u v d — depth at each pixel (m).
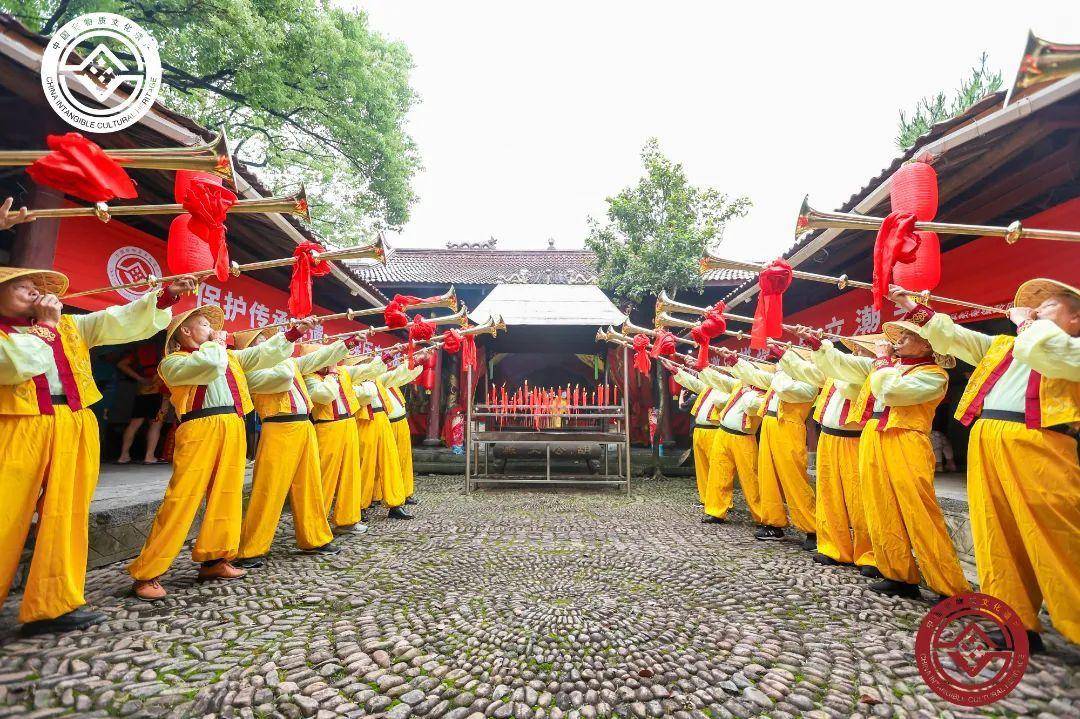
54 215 2.09
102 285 4.05
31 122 3.34
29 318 2.39
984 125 2.92
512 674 2.20
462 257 15.37
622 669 2.25
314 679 2.12
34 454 2.31
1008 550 2.41
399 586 3.34
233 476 3.28
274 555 3.99
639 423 11.01
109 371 7.67
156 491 4.45
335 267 6.75
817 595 3.20
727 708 1.97
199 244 2.98
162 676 2.12
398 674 2.19
